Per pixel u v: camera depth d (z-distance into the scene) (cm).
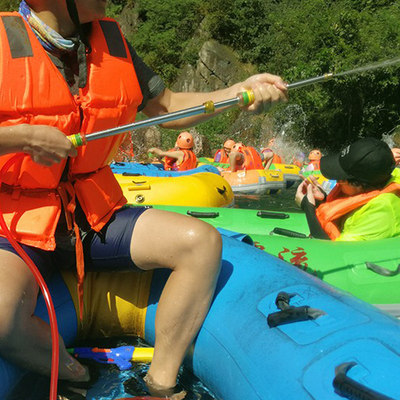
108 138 196
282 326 175
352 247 282
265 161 992
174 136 1678
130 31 2369
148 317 217
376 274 268
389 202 297
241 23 2044
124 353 209
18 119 179
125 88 199
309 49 1645
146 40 2170
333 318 173
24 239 183
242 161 913
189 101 223
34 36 183
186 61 2097
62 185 193
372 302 264
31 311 176
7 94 176
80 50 189
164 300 191
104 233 196
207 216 383
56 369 164
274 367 164
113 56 198
